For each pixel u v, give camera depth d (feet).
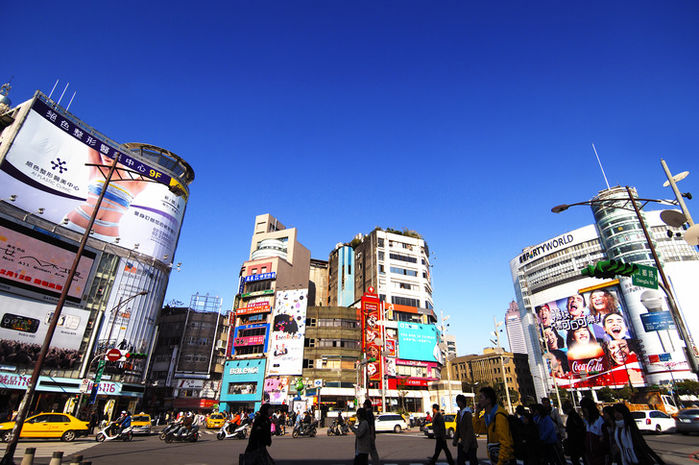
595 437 22.66
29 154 135.74
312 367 173.99
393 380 178.60
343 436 95.91
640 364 272.92
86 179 152.76
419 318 213.87
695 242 36.83
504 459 17.08
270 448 62.49
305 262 237.86
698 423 72.33
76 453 51.80
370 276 231.09
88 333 142.51
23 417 38.19
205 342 193.36
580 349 312.09
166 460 45.11
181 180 195.72
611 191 325.83
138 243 165.48
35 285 130.62
